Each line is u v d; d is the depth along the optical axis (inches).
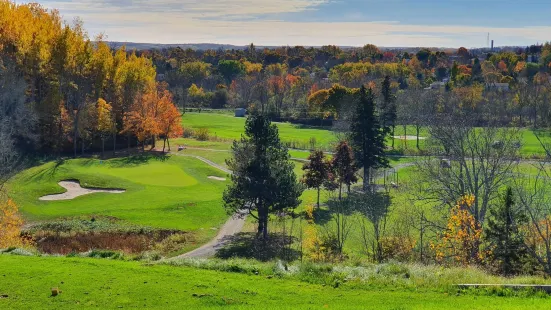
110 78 3732.8
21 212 2007.9
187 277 803.4
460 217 1227.9
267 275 836.6
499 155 1400.1
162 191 2431.1
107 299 697.6
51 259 909.2
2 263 867.4
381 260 1395.2
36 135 3073.3
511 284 782.5
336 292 749.9
